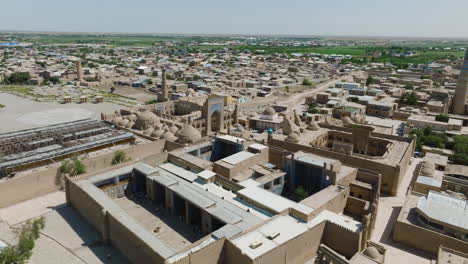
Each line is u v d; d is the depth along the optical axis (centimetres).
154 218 5841
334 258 3772
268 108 12262
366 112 15075
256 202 5394
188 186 6000
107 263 4656
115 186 6456
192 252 3953
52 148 7575
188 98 14925
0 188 5934
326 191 5841
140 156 8069
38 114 14312
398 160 7281
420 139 10144
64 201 6350
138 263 4516
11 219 5688
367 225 4866
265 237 4444
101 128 9175
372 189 6219
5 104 16138
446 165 8156
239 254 4078
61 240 5147
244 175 6781
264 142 8644
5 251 4147
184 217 5869
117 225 4825
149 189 6438
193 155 7688
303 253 4662
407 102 15900
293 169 6738
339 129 9562
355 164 7131
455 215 5134
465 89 14212
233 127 11944
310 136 8881
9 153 7356
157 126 9319
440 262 4316
